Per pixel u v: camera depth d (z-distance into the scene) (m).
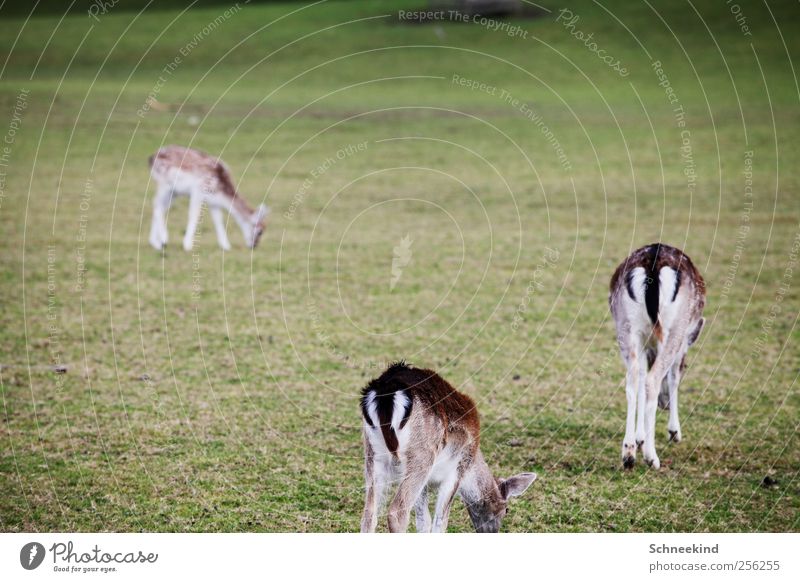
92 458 9.92
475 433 8.36
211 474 9.64
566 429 10.98
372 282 18.22
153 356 13.52
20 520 8.59
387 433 7.53
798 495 9.15
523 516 8.91
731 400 11.77
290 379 12.76
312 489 9.40
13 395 11.74
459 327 15.24
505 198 26.28
